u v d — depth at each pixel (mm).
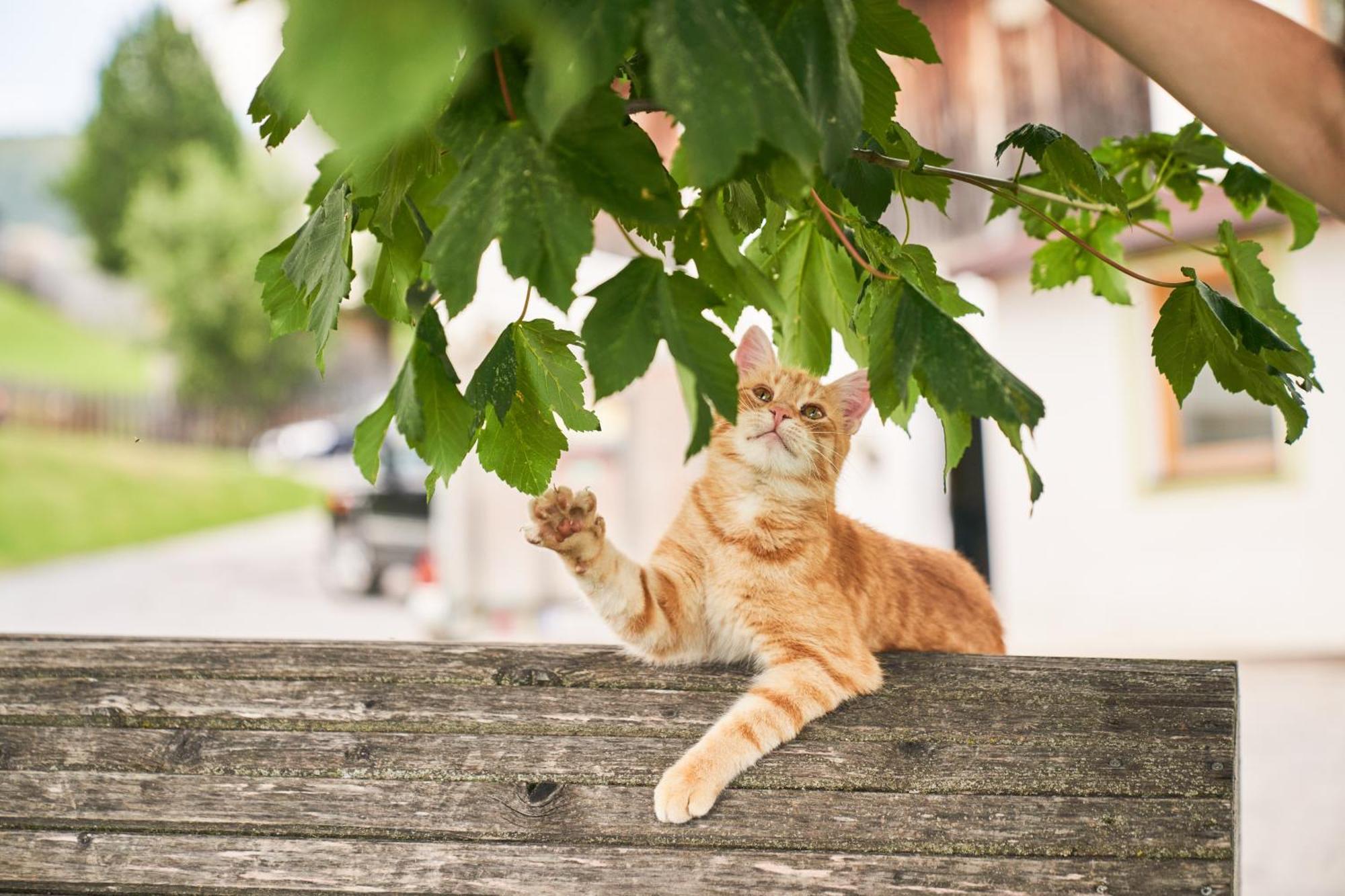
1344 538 8195
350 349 32312
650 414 9930
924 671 1771
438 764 1680
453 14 678
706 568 2377
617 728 1727
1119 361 8891
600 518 2002
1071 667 1726
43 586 16641
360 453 1231
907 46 1205
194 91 32281
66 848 1659
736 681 1807
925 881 1549
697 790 1613
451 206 967
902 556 2781
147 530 22422
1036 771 1615
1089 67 9758
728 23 886
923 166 1536
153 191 29953
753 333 2840
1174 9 1229
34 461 24953
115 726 1739
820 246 1666
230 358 30078
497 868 1605
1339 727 6473
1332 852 4605
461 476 10102
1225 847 1530
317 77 669
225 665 1775
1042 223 1926
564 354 1398
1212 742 1605
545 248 939
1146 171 1994
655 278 1032
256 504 25500
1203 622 8672
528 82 902
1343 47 1255
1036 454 9328
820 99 988
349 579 14461
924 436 9922
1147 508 8867
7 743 1729
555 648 1829
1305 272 8016
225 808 1670
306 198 1395
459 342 8586
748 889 1565
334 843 1636
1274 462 8469
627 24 876
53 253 36344
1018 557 9461
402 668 1769
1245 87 1237
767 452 2402
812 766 1664
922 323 1137
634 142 979
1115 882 1523
